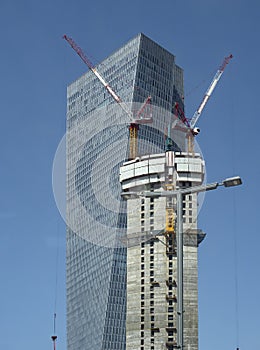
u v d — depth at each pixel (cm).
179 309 6994
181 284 7062
